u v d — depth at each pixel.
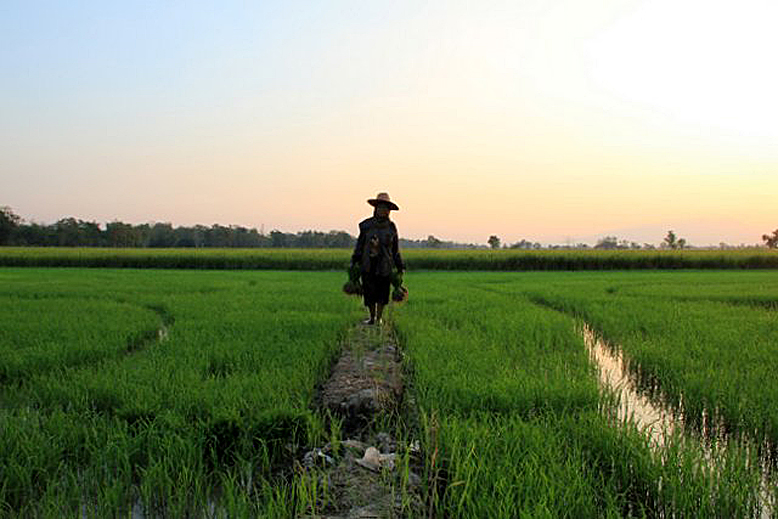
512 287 18.34
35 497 3.30
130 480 3.33
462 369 5.84
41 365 5.99
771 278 24.28
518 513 2.86
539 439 3.74
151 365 5.86
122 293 14.78
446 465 3.55
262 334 7.86
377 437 4.26
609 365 7.37
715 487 3.17
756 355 6.69
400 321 9.51
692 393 5.28
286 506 3.07
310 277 25.02
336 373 5.81
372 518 2.85
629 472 3.49
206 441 3.89
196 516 3.12
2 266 38.47
